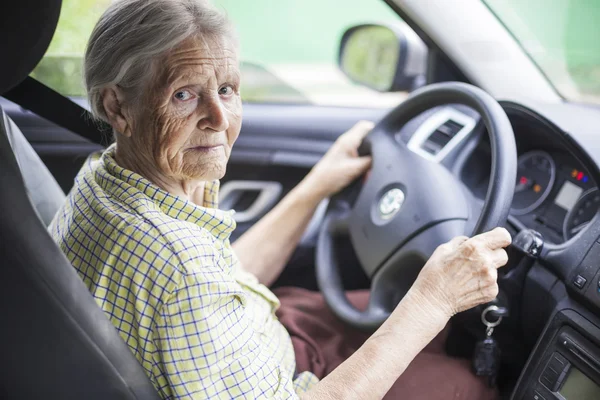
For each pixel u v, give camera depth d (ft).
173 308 3.15
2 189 2.78
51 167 6.44
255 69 7.33
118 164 3.72
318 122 6.88
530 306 4.60
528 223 4.90
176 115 3.40
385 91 6.53
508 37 5.81
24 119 6.29
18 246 2.73
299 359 4.88
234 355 3.33
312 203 5.62
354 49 6.66
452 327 5.06
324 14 10.73
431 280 3.92
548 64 5.84
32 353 2.86
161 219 3.32
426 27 5.62
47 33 2.95
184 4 3.35
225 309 3.33
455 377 4.62
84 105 4.99
